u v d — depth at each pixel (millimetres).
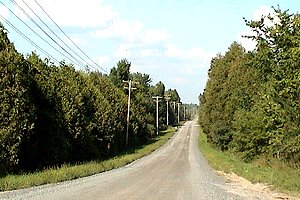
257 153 41344
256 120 35281
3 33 27234
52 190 19703
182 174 31734
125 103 73938
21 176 24219
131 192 19734
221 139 63406
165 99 148875
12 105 25703
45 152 32906
